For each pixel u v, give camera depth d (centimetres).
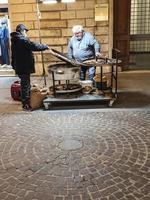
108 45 856
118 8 838
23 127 478
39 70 880
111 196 290
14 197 296
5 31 921
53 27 848
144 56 991
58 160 364
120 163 350
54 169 344
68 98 562
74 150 388
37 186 313
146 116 501
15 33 534
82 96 571
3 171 346
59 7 827
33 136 440
